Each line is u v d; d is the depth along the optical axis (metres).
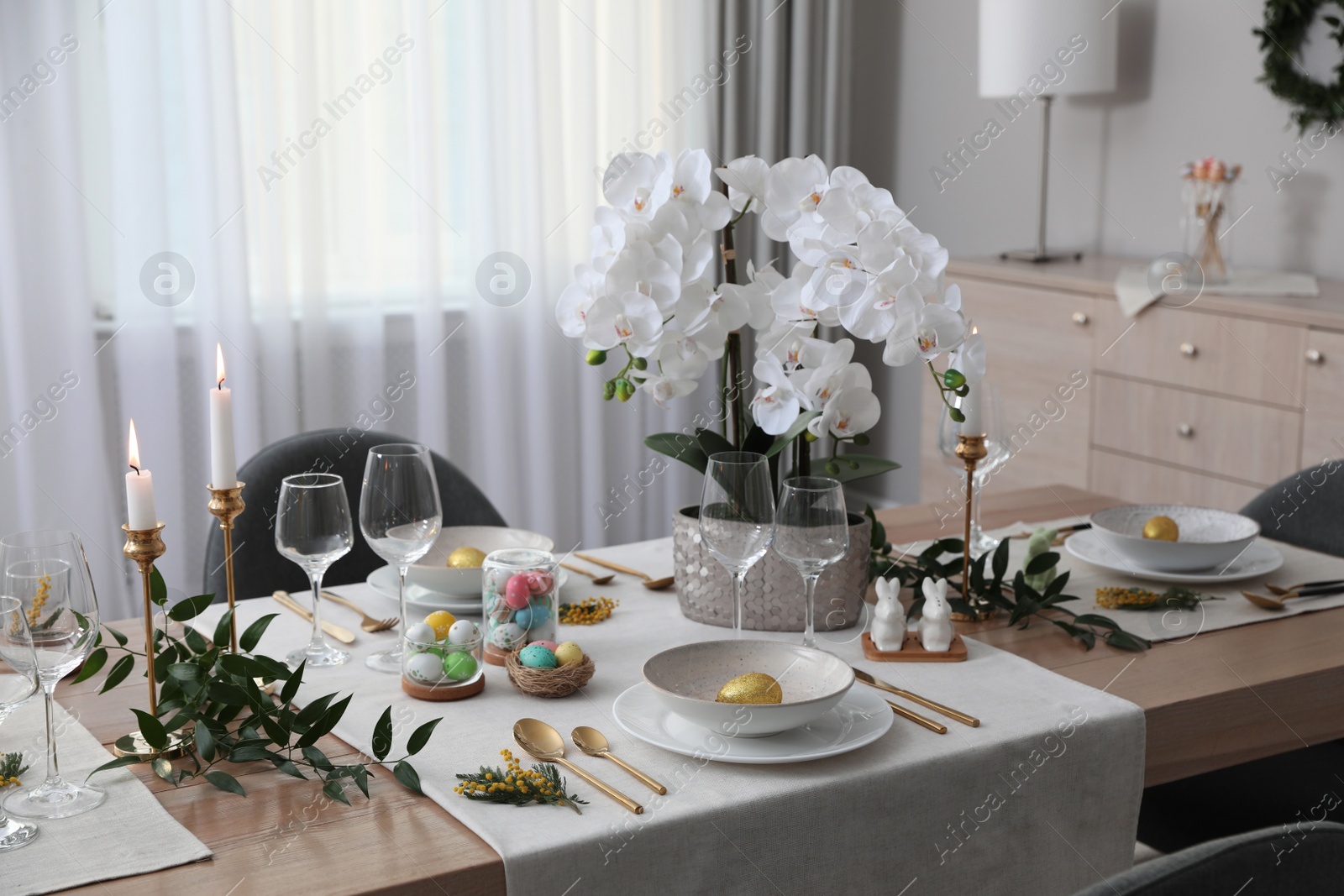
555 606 1.37
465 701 1.25
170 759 1.12
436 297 3.48
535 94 3.54
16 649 0.98
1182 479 2.88
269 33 3.16
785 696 1.18
